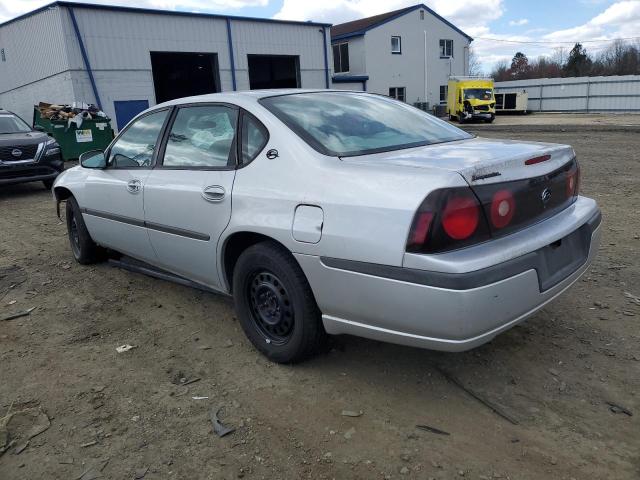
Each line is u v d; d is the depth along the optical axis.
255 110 3.39
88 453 2.60
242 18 26.27
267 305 3.35
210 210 3.46
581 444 2.53
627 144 15.72
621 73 70.50
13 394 3.14
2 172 10.31
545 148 3.05
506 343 3.49
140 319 4.15
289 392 3.06
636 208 7.14
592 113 40.88
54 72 21.91
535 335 3.58
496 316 2.51
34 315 4.30
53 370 3.41
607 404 2.82
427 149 3.14
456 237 2.47
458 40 43.03
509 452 2.49
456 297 2.39
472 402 2.89
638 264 4.87
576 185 3.31
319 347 3.21
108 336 3.88
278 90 3.81
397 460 2.47
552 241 2.78
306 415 2.84
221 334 3.83
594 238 3.24
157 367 3.40
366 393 3.02
